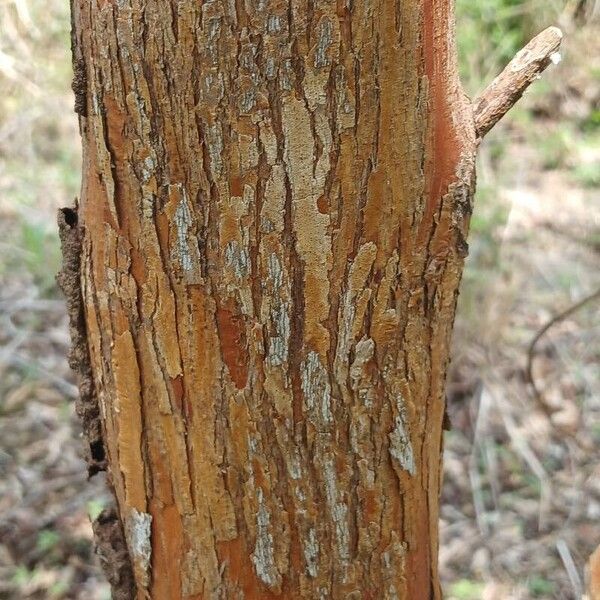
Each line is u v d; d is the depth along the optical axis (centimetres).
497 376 88
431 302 32
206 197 30
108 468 36
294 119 29
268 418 32
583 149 128
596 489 78
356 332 31
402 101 29
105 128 30
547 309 97
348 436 33
